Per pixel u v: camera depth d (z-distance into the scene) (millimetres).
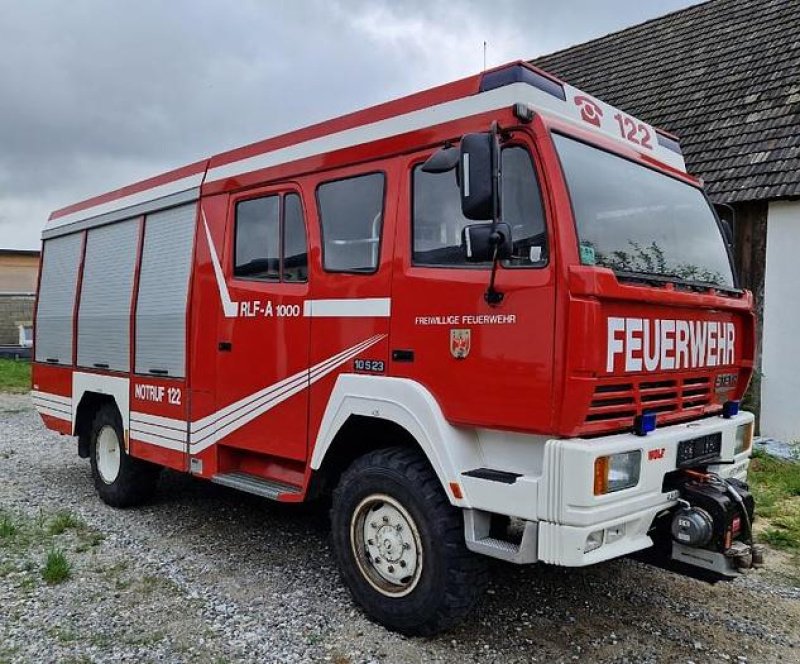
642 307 3422
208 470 5094
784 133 9250
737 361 4406
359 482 3932
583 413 3100
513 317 3275
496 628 3877
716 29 11977
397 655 3561
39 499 6516
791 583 4617
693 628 3926
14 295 26750
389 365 3846
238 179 4969
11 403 13906
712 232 4578
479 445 3576
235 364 4859
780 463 7480
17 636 3727
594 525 3082
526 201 3309
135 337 5902
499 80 3473
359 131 4141
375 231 3988
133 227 6125
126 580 4512
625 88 12297
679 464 3566
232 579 4547
